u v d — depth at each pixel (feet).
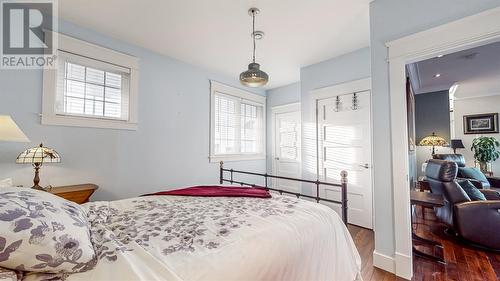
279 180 14.24
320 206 4.97
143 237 3.22
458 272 5.91
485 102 15.90
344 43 8.70
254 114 14.46
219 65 10.80
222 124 12.37
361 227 9.32
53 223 2.40
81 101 7.57
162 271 2.39
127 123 8.38
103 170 7.77
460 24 4.94
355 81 9.36
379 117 6.18
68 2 6.23
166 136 9.62
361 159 9.36
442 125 14.17
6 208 2.20
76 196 6.42
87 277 2.25
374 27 6.29
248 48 9.07
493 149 14.83
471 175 11.85
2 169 6.00
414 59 5.72
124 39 8.31
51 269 2.20
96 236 3.07
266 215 4.22
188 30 7.71
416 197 6.97
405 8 5.78
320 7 6.48
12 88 6.21
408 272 5.59
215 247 2.97
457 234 7.72
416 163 14.93
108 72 8.21
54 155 5.94
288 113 13.85
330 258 4.24
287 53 9.54
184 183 10.22
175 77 10.03
